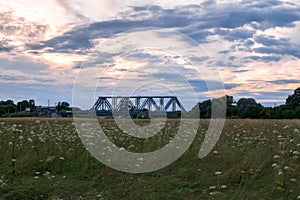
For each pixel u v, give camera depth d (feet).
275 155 28.30
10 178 27.73
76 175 29.01
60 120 54.24
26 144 34.86
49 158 30.50
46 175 27.48
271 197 22.81
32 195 24.50
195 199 23.56
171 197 24.09
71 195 24.72
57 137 37.76
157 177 28.27
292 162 27.32
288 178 24.43
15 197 24.02
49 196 24.40
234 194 23.68
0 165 30.27
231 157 30.25
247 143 33.40
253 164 27.81
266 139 34.27
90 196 24.41
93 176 28.68
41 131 41.78
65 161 31.40
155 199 23.75
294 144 30.76
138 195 24.47
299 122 46.88
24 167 30.01
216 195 23.67
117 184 26.81
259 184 25.05
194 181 26.91
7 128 40.73
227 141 36.32
